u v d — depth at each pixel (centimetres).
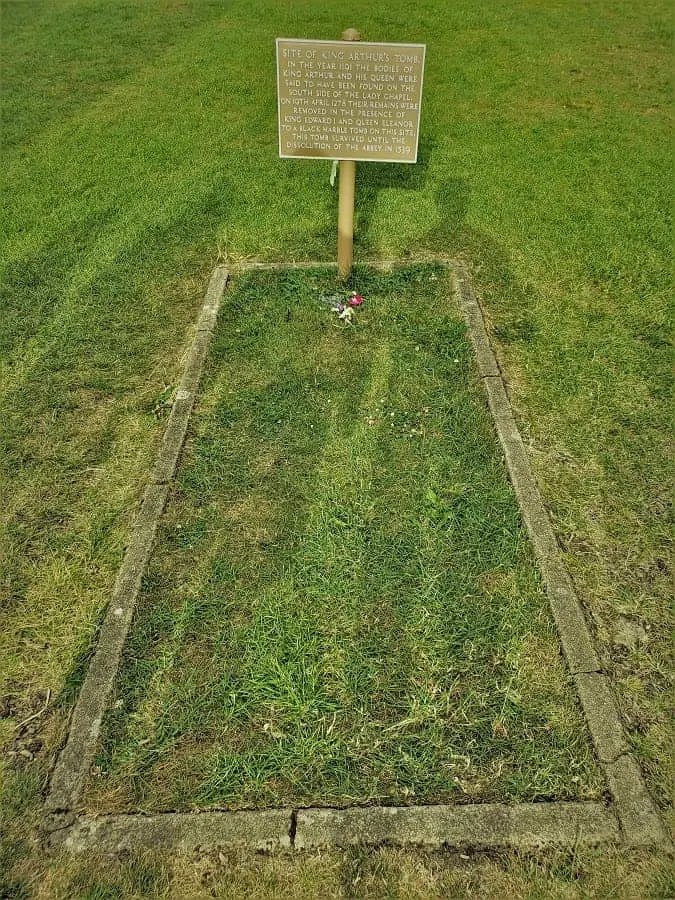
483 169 571
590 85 726
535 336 395
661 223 496
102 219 508
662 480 312
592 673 238
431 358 377
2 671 245
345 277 433
